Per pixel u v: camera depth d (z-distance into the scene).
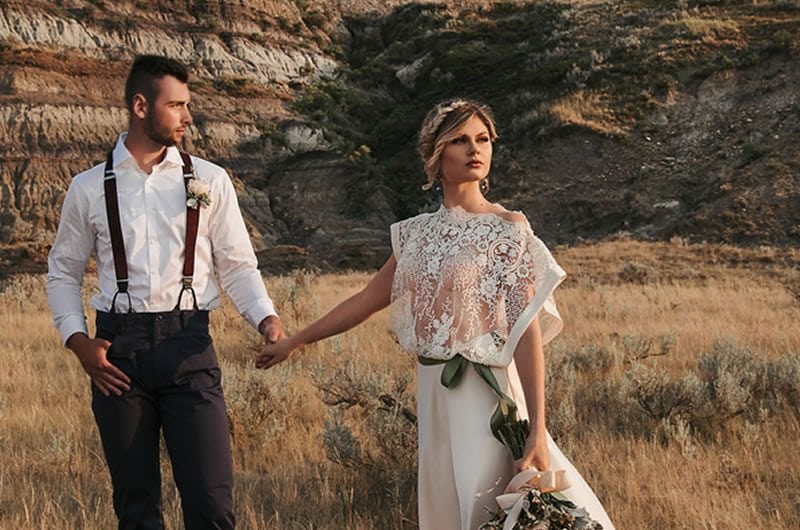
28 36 67.25
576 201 52.88
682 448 6.48
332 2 91.81
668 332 12.40
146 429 4.01
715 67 59.19
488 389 3.74
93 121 62.06
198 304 4.06
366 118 76.19
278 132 68.75
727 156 52.09
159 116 3.99
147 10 75.19
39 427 7.76
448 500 3.84
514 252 3.75
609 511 5.33
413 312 3.88
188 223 4.04
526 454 3.57
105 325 3.99
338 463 6.20
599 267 33.88
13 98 61.22
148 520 4.06
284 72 77.56
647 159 54.56
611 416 7.84
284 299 17.28
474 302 3.73
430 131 3.86
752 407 7.97
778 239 43.34
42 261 44.12
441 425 3.82
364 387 7.39
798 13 63.88
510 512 3.41
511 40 76.56
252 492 5.93
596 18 73.88
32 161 58.62
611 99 60.41
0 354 11.51
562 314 16.84
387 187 65.25
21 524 5.33
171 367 3.95
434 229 3.88
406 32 86.25
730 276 29.81
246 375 8.34
